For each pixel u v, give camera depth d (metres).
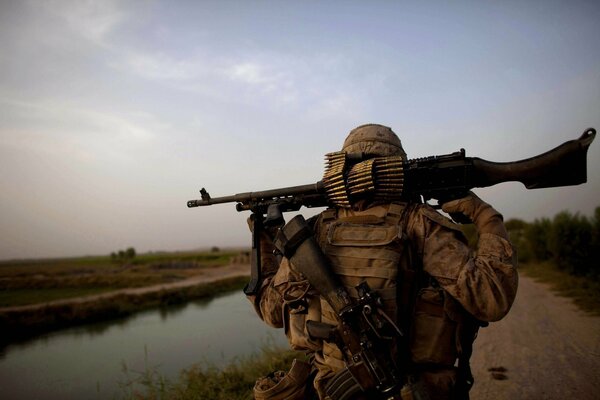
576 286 11.60
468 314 1.52
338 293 1.42
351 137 1.82
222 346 9.35
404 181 1.56
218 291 24.33
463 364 1.53
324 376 1.60
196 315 15.35
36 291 25.05
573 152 1.38
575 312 8.35
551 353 5.54
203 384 4.96
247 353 8.14
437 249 1.43
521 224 38.25
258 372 5.12
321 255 1.48
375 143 1.73
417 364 1.46
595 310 8.35
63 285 28.64
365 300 1.35
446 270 1.38
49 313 15.03
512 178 1.47
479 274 1.33
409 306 1.46
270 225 1.74
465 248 1.42
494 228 1.44
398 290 1.45
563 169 1.41
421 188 1.57
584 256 14.12
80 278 32.75
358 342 1.35
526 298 10.58
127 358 9.11
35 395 6.99
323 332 1.49
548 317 7.99
